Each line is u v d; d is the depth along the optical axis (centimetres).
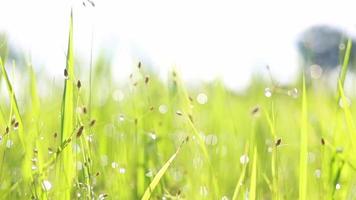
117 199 111
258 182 110
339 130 117
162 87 148
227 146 135
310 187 115
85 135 105
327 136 125
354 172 115
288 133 147
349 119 110
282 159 133
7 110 122
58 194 103
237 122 146
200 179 116
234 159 130
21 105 122
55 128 128
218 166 125
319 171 115
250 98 168
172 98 134
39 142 107
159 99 144
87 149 104
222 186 120
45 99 135
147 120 133
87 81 123
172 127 134
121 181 114
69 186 103
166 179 121
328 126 129
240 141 137
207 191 110
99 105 144
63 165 105
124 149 119
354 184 115
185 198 112
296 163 133
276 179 106
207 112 154
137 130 126
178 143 126
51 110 131
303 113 104
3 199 104
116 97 144
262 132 140
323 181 110
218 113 144
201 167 117
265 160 122
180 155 124
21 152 112
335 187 108
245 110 161
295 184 123
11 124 103
